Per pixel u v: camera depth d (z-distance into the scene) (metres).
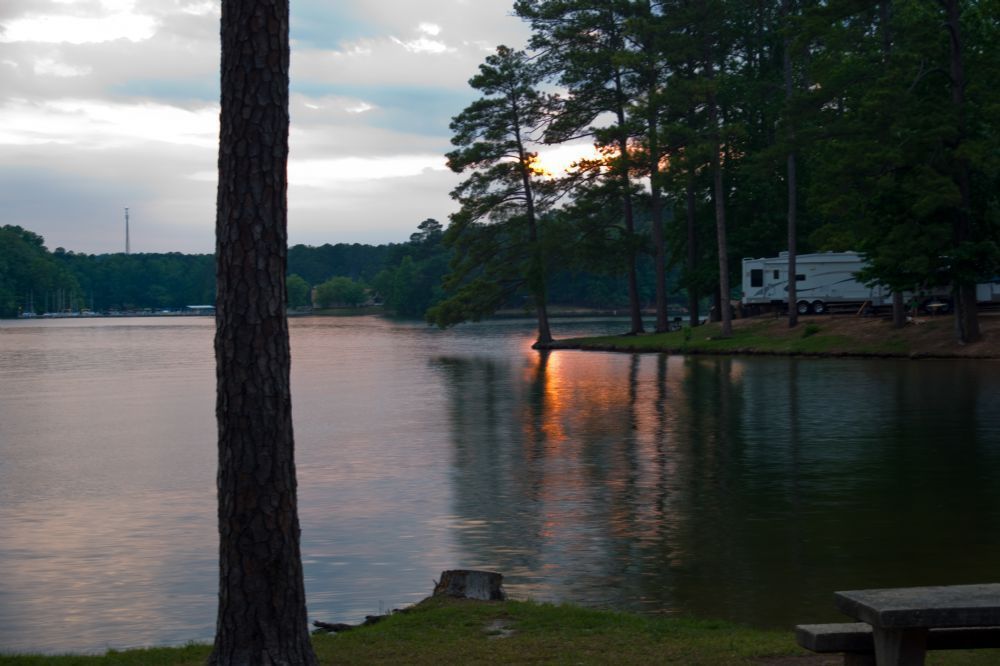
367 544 17.05
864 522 17.78
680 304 174.25
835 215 51.69
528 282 74.31
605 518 18.62
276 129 7.97
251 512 7.93
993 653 9.57
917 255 46.88
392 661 9.48
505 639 10.33
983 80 47.25
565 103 72.44
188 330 156.62
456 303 75.94
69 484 23.47
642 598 13.64
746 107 71.25
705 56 64.00
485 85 72.56
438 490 21.62
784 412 32.72
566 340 76.81
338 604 13.72
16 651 12.01
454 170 73.75
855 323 58.94
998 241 47.44
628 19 65.62
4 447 29.58
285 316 8.07
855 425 29.23
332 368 59.81
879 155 46.88
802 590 13.90
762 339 60.44
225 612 7.97
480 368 57.34
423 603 12.30
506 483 22.27
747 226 72.00
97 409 40.22
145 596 14.42
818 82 55.25
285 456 8.03
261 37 7.91
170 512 20.23
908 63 48.56
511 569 15.31
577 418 33.25
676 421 31.67
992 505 18.84
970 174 48.06
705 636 10.51
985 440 25.89
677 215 77.62
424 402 39.53
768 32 71.62
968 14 49.62
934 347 50.31
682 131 61.91
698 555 15.88
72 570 15.85
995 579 14.27
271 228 7.96
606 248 74.56
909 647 6.95
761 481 21.64
